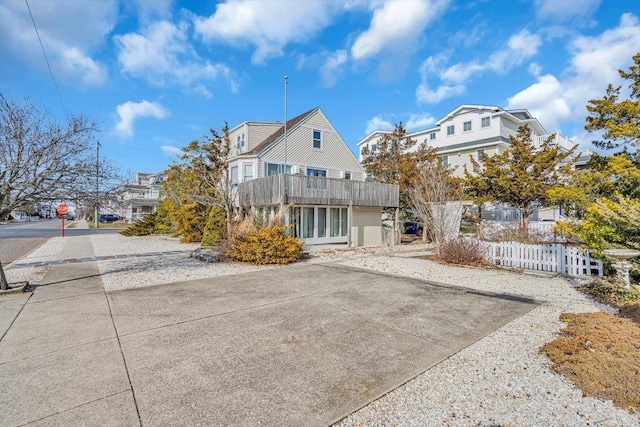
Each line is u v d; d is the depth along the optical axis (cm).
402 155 2153
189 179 1986
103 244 1781
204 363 364
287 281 820
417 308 581
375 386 315
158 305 600
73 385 316
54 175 730
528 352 395
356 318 523
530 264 994
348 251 1509
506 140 2542
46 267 1034
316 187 1508
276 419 263
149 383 320
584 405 282
